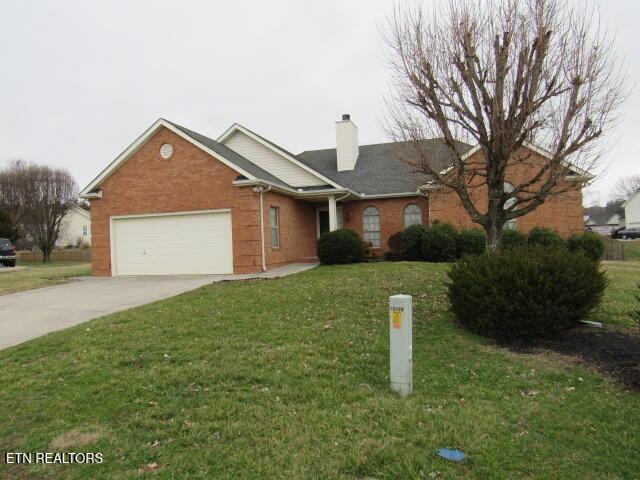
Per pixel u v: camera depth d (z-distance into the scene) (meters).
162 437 3.88
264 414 4.25
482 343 6.57
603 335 6.83
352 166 23.12
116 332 7.16
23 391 4.91
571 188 8.55
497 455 3.55
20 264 38.38
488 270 6.84
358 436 3.85
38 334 7.62
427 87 8.38
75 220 58.34
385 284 10.68
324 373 5.30
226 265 15.52
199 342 6.46
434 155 9.00
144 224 16.42
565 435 3.89
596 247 16.55
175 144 15.97
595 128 7.72
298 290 10.11
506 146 7.80
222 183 15.48
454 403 4.57
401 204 20.73
